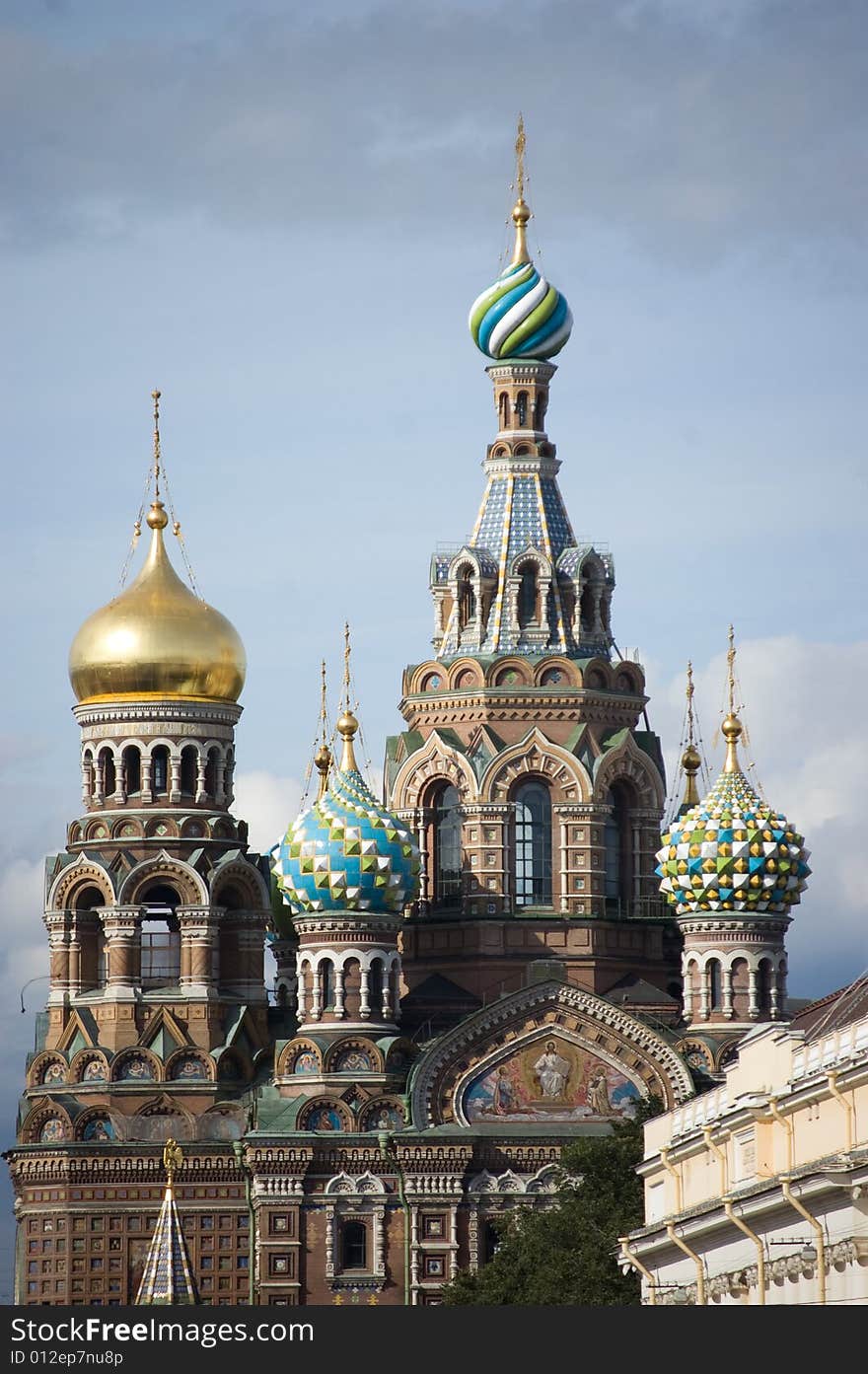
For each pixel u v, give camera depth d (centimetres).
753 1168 16362
